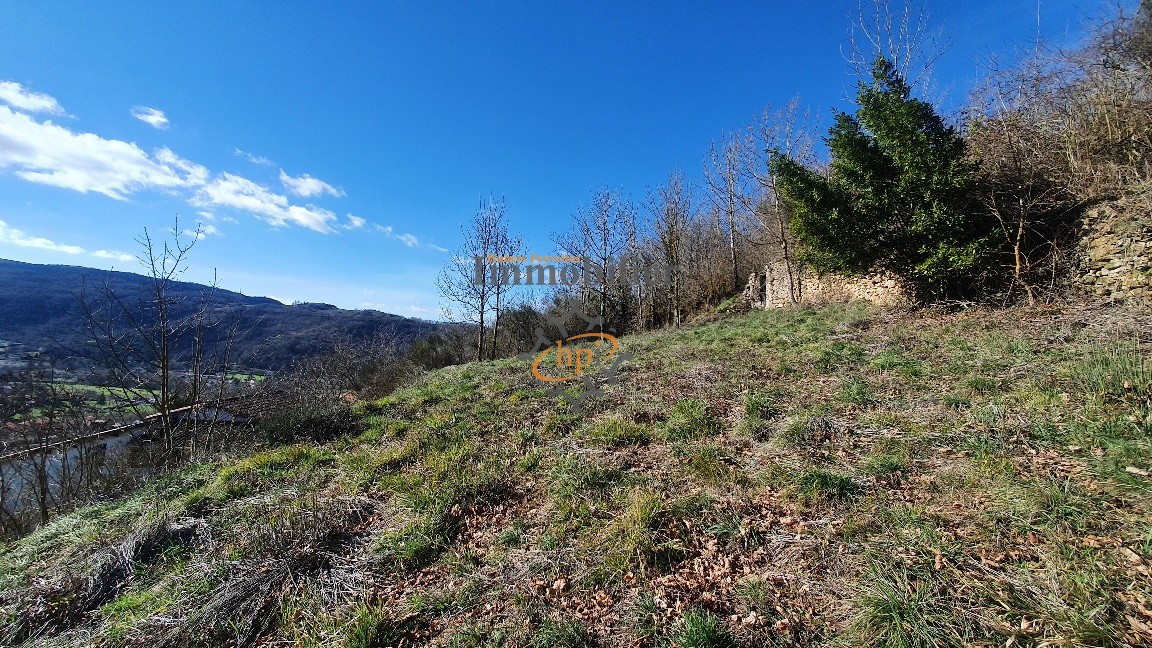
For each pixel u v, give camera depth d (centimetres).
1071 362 408
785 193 850
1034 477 267
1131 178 607
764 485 320
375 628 241
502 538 312
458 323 1698
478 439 511
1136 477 248
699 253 1900
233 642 249
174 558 330
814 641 198
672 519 295
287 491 423
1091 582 193
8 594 303
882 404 416
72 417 835
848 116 780
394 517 359
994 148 777
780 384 522
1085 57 808
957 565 217
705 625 210
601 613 235
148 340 793
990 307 664
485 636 231
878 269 862
